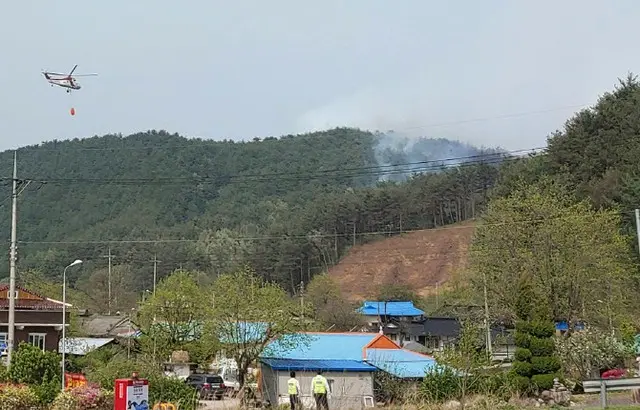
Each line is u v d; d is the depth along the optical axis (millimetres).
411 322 79625
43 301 51031
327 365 38969
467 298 47344
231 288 40219
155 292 57250
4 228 89625
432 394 28500
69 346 52562
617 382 23609
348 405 34312
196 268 103625
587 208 43719
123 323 66438
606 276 39344
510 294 41938
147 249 105875
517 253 41625
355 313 82562
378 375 38781
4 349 47250
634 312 44812
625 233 50812
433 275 105625
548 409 24094
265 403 34219
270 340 40188
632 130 62500
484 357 30078
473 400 26531
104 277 96000
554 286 39375
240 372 40031
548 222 40594
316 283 91750
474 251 45219
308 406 31516
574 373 34125
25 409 27781
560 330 41688
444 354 30188
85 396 27938
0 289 49844
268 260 104938
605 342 34531
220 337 39688
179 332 52594
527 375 29016
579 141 64875
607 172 57781
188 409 30328
